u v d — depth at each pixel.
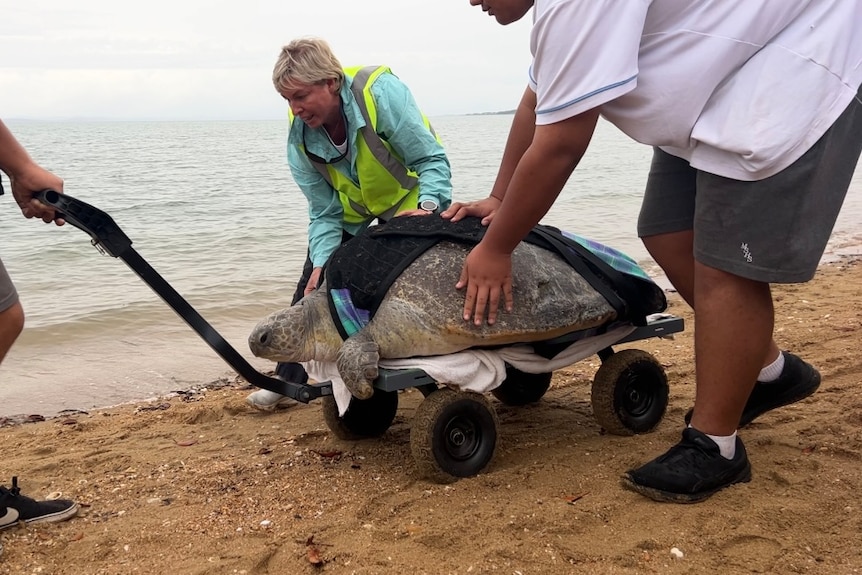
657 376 3.43
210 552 2.52
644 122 2.41
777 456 3.02
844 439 3.14
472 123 150.75
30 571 2.45
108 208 15.48
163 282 2.78
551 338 3.05
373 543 2.51
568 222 13.31
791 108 2.24
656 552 2.38
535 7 2.31
